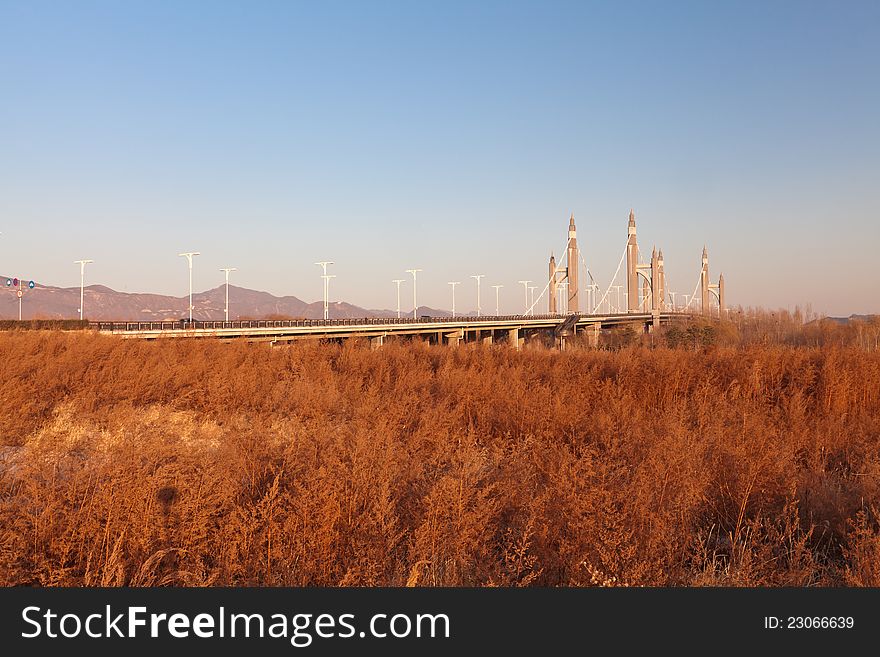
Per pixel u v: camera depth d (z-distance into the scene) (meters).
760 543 6.77
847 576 6.03
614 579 5.77
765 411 14.12
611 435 10.94
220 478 7.55
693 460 8.43
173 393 17.94
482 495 7.12
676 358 21.38
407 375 22.22
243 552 6.35
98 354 24.52
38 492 6.72
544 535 6.50
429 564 6.24
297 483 7.17
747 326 100.12
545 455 9.38
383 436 9.47
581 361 25.95
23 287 76.00
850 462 10.22
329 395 16.67
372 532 6.49
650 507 6.88
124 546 6.29
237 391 17.31
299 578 6.07
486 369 24.17
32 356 22.84
